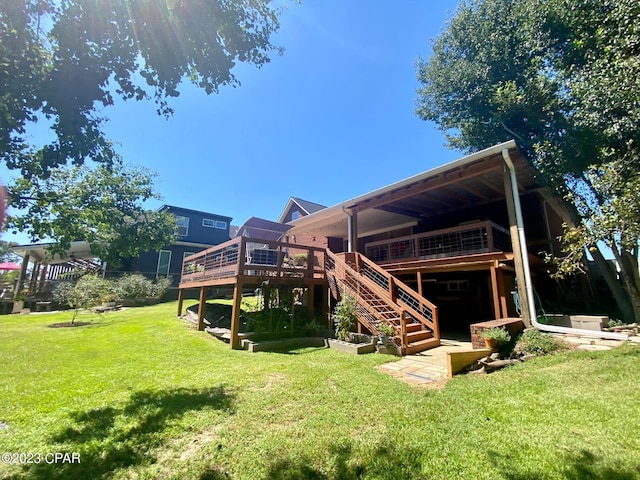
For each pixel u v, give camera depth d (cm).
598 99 657
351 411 319
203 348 663
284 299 815
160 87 301
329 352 616
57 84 254
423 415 303
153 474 225
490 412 302
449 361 438
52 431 289
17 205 410
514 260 688
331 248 1600
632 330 604
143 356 592
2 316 1259
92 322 1044
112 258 734
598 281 1034
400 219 1307
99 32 257
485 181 834
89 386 416
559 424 270
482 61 1087
